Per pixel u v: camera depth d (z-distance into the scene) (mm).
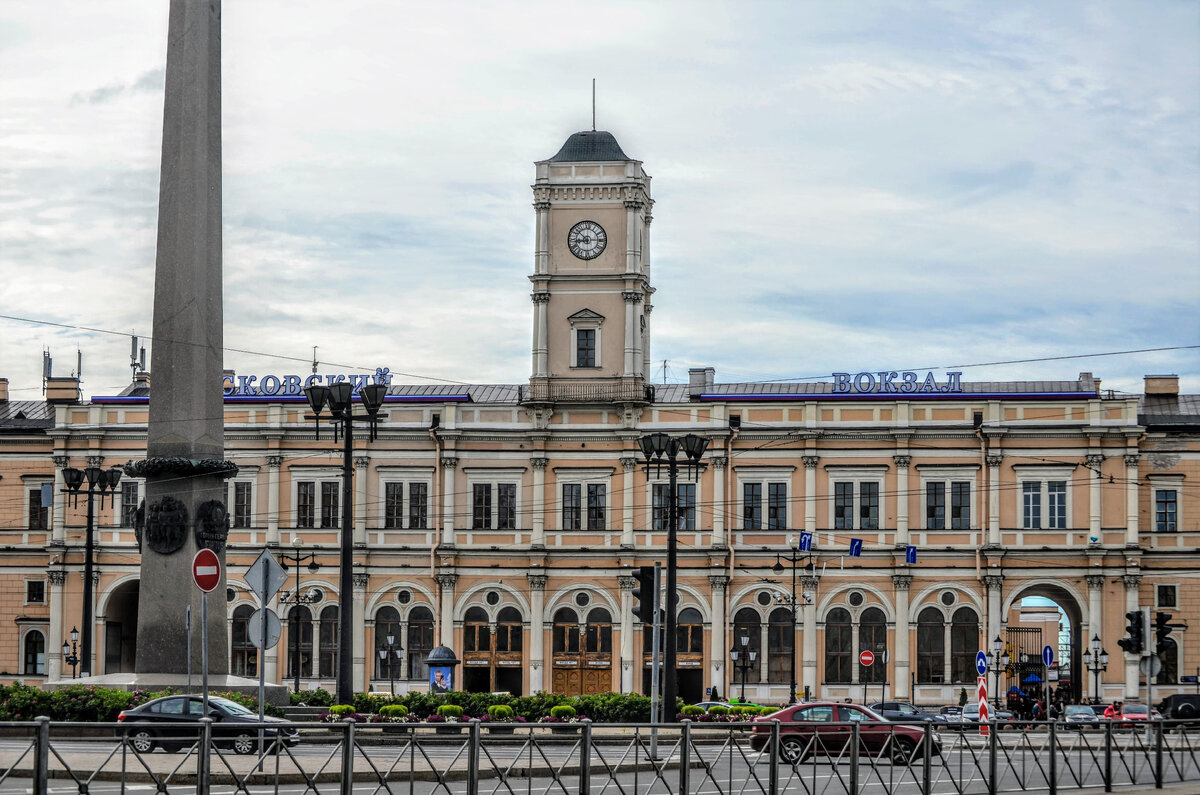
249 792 27281
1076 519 91438
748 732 31688
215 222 50688
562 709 59656
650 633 93438
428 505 95500
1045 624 113438
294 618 95125
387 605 95188
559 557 94312
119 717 41219
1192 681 91125
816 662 92000
